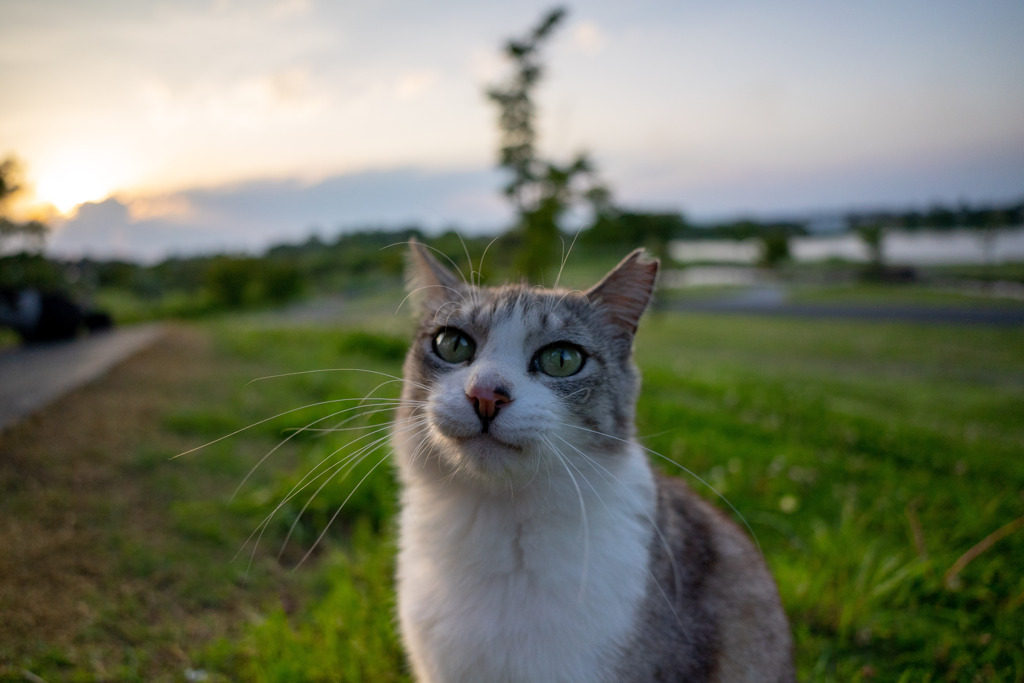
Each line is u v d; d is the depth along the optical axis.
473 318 0.28
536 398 0.25
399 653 0.32
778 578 0.37
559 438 0.25
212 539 0.39
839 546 0.40
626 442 0.27
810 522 0.46
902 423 0.72
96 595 0.33
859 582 0.36
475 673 0.24
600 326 0.29
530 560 0.24
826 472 0.55
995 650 0.33
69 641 0.30
